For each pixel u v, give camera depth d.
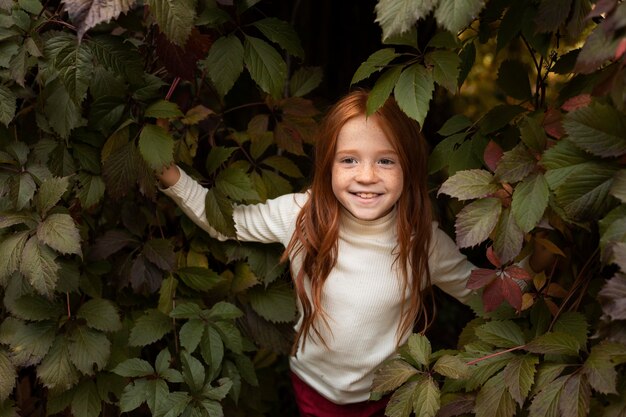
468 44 1.50
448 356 1.20
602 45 0.95
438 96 2.43
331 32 2.07
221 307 1.48
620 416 1.04
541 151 1.16
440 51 1.20
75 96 1.30
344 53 2.09
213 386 1.56
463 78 1.51
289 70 2.02
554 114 1.22
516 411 1.20
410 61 1.22
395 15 0.96
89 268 1.50
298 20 2.05
